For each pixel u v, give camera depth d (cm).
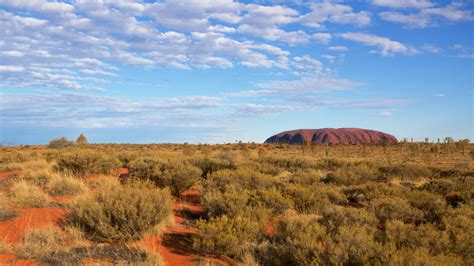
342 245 582
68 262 582
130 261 590
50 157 2158
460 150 5988
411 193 1226
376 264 513
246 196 1000
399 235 683
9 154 2428
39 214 840
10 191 1106
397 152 5800
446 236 662
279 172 1956
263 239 769
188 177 1288
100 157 1645
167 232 807
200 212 1048
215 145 7975
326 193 1252
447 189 1470
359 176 1795
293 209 1072
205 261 649
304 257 578
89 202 792
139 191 850
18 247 620
